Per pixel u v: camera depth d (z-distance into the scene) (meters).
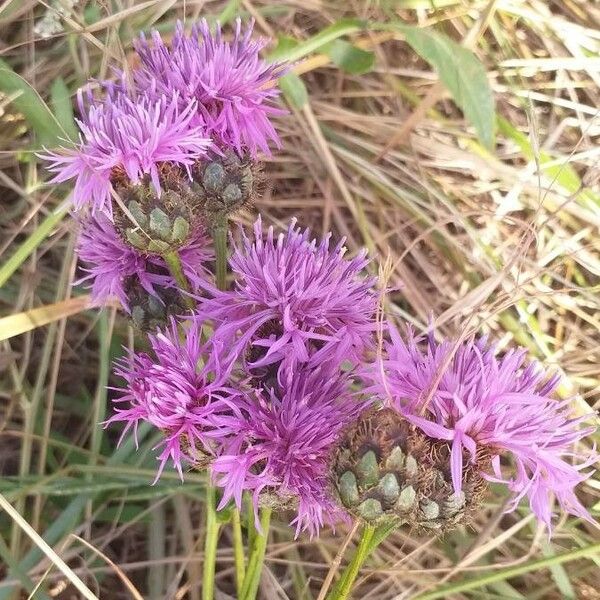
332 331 0.18
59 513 0.28
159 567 0.28
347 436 0.15
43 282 0.32
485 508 0.29
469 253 0.33
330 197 0.34
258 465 0.17
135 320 0.21
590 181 0.22
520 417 0.16
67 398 0.31
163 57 0.20
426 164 0.34
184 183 0.18
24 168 0.32
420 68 0.35
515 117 0.35
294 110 0.34
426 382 0.16
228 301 0.19
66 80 0.32
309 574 0.29
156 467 0.29
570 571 0.29
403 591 0.27
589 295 0.32
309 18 0.36
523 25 0.35
